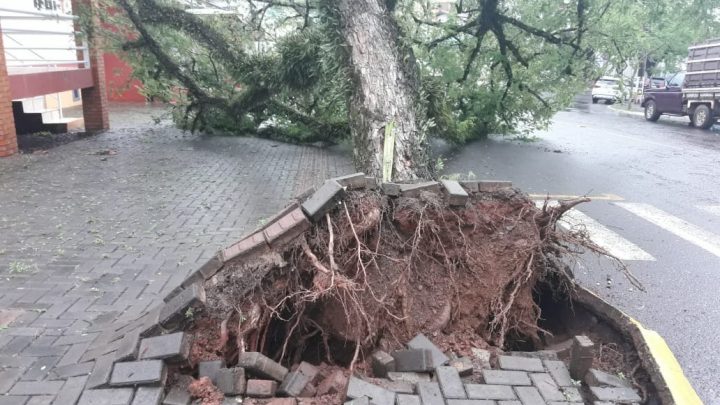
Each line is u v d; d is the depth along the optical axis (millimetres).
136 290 4316
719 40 17875
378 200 3391
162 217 6352
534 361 3111
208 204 6988
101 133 13227
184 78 12469
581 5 10109
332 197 3195
